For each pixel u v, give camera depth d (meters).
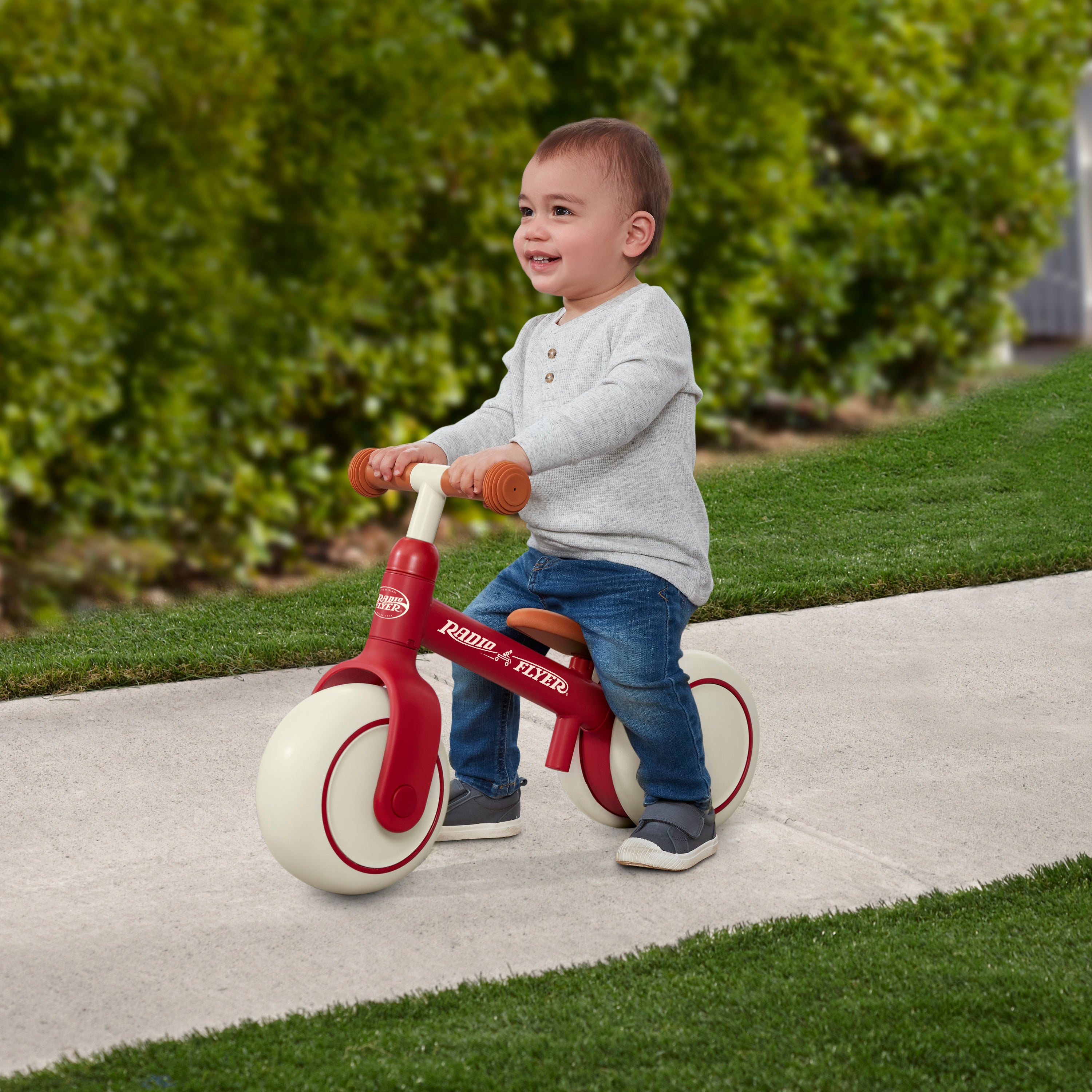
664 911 2.50
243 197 5.26
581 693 2.73
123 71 5.01
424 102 5.52
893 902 2.51
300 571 5.68
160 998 2.19
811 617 4.52
